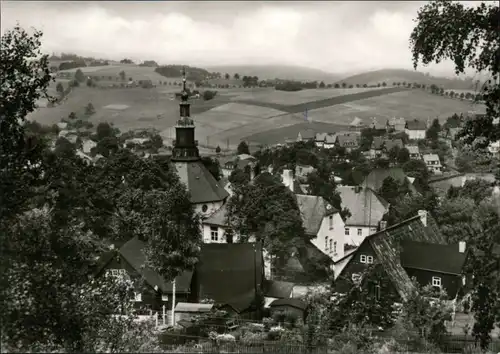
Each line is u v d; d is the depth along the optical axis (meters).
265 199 86.12
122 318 35.53
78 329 30.77
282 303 59.69
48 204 53.03
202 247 69.12
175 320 59.44
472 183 118.81
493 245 32.53
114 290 36.53
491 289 31.88
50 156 36.62
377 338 41.31
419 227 81.19
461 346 39.31
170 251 65.69
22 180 33.62
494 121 31.84
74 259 35.62
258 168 149.38
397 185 133.00
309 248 88.19
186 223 71.25
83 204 86.88
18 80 32.94
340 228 98.56
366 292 49.28
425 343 39.12
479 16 30.69
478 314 32.41
